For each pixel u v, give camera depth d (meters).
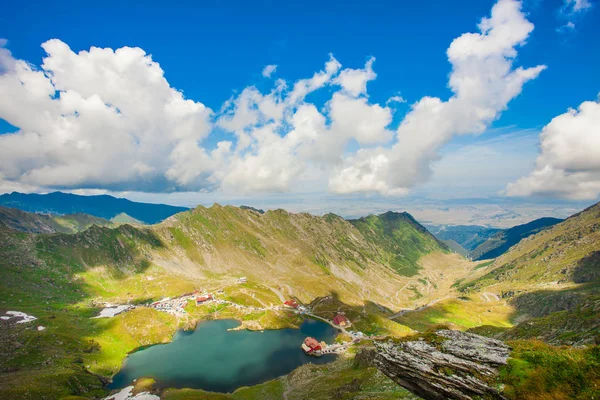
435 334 52.75
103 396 146.12
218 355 196.25
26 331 194.00
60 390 136.00
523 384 39.00
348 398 99.38
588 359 37.88
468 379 43.06
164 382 160.50
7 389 126.50
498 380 40.97
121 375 169.62
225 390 151.50
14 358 161.50
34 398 126.06
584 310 150.12
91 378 157.00
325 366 167.38
